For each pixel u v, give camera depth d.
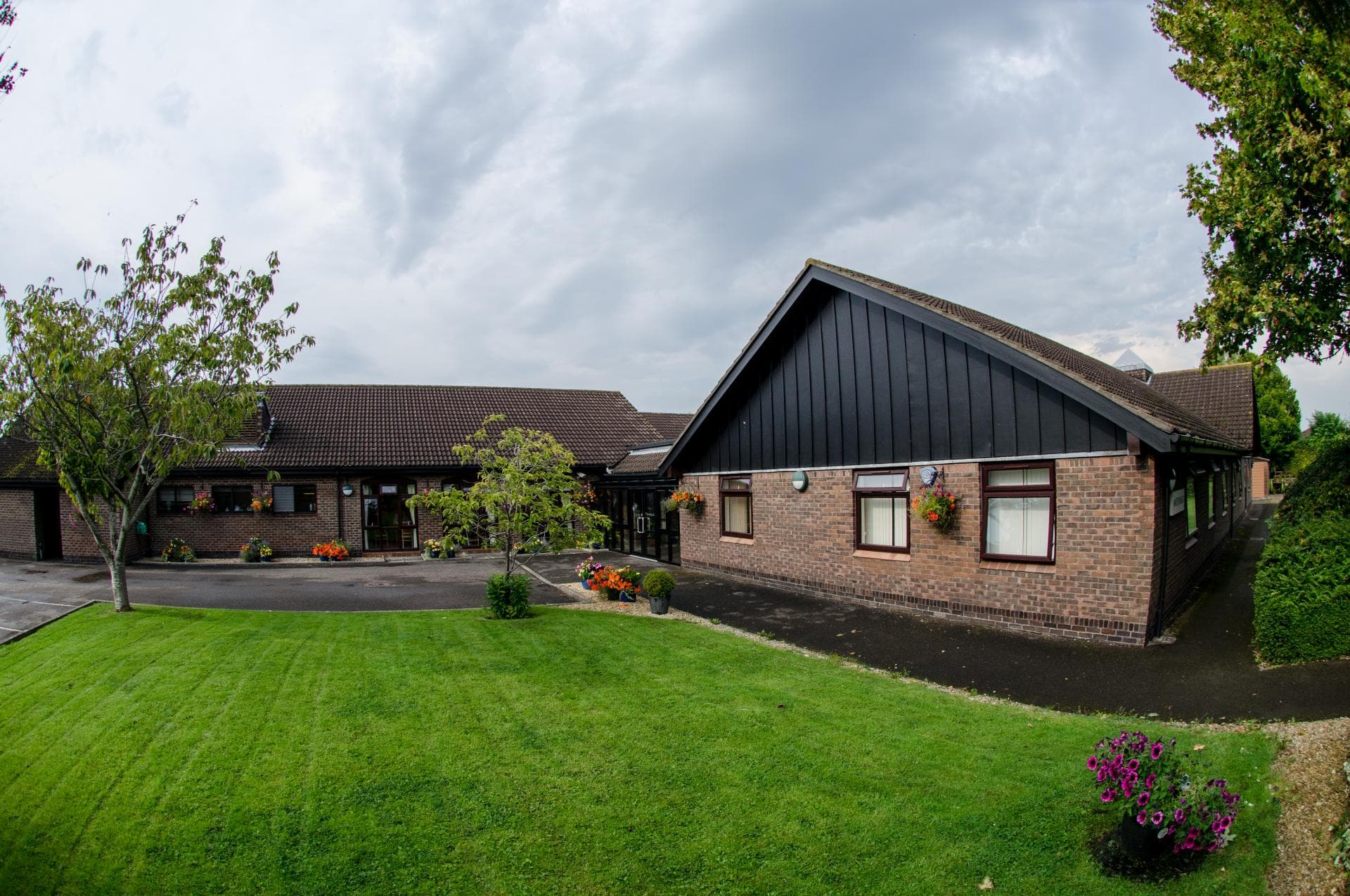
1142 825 3.91
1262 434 40.44
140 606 12.69
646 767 5.44
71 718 6.54
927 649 9.18
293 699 7.01
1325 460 9.80
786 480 13.89
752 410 14.85
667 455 17.20
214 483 21.50
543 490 11.59
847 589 12.55
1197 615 10.12
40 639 10.09
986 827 4.43
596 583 13.84
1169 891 3.71
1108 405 8.63
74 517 20.66
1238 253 7.79
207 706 6.77
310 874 4.14
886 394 11.77
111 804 4.94
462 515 11.45
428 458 22.70
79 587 15.96
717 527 16.19
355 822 4.68
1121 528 8.91
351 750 5.78
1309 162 6.90
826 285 12.73
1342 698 6.34
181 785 5.18
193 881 4.11
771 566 14.39
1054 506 9.55
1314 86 6.57
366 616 11.87
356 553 21.98
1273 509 28.44
